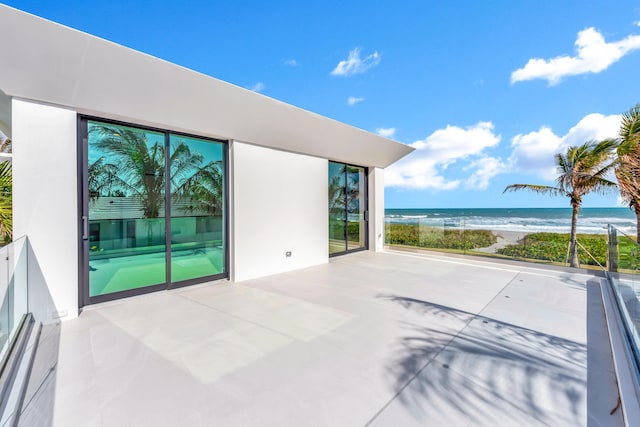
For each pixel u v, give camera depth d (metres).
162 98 3.81
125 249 4.11
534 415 1.75
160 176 4.43
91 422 1.69
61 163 3.34
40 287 3.19
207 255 5.02
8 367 2.22
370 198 8.81
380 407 1.83
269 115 5.00
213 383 2.10
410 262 7.10
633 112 6.52
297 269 6.25
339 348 2.65
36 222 3.18
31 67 2.87
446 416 1.74
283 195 5.96
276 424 1.68
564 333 3.00
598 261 6.32
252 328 3.12
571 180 8.07
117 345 2.70
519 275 5.73
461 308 3.79
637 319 2.53
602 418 1.71
